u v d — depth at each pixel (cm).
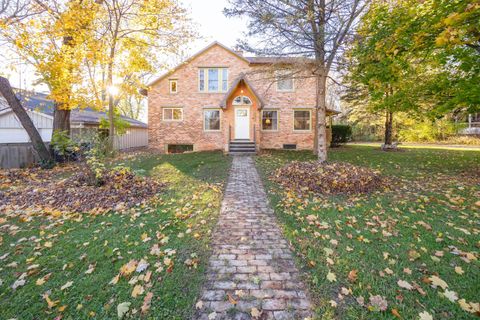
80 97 1067
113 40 1059
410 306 211
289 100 1559
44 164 940
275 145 1569
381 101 853
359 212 434
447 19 336
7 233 369
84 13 934
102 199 521
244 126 1481
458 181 638
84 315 208
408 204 470
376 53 627
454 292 224
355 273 256
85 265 280
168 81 1561
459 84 655
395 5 647
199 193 570
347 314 204
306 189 579
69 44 1003
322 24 688
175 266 277
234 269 272
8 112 1420
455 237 331
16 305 220
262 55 824
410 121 1911
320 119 780
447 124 2209
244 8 710
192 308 214
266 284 246
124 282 250
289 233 358
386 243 321
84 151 661
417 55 624
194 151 1501
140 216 434
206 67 1542
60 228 386
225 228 382
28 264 284
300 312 208
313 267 273
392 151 1412
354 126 2695
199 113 1565
